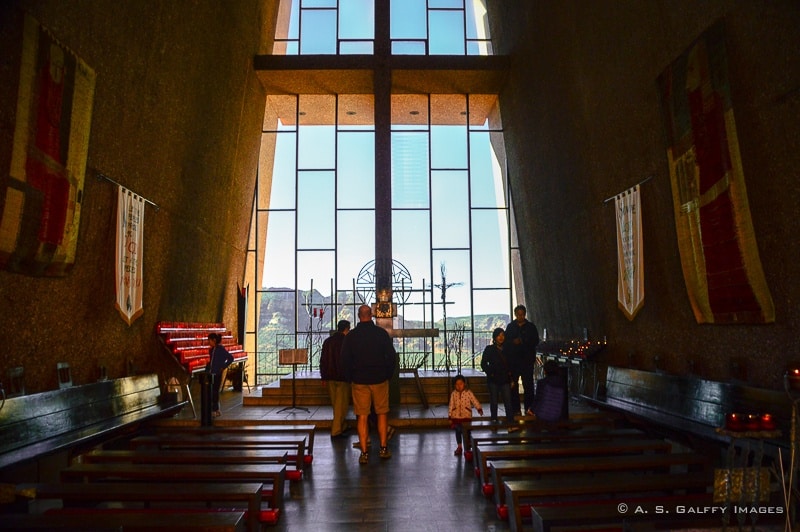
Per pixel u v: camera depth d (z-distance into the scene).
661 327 8.20
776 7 5.21
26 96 5.62
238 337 15.52
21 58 5.50
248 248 17.14
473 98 17.75
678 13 6.87
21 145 5.60
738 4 5.74
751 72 5.66
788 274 5.41
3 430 5.04
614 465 4.90
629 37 8.23
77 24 6.51
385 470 6.60
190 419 9.22
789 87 5.18
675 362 7.85
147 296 9.57
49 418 5.80
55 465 5.96
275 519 4.75
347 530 4.65
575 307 12.23
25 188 5.71
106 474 4.79
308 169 17.59
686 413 6.71
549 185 13.24
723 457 5.72
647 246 8.44
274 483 4.88
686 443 6.55
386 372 7.09
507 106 16.45
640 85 8.11
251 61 14.86
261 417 9.61
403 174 17.80
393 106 18.16
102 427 6.44
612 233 9.75
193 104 10.59
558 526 3.56
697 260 6.81
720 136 6.14
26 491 3.84
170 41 9.08
